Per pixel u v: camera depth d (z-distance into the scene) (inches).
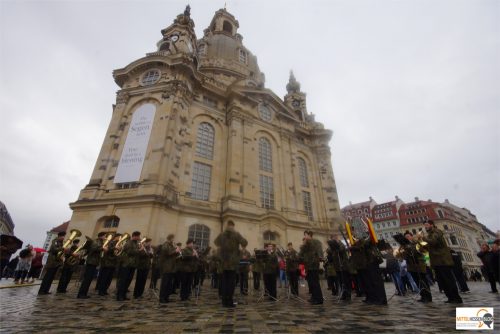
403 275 488.1
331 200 1416.1
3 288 466.6
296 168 1387.8
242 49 1971.0
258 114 1362.0
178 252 379.9
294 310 275.6
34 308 276.4
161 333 172.4
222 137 1197.1
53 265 423.8
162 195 812.6
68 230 791.7
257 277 583.8
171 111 989.2
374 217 2950.3
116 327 191.0
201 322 209.5
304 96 1980.8
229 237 329.7
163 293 350.3
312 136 1603.1
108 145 952.3
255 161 1209.4
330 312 258.5
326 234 1289.4
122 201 799.7
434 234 320.2
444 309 259.4
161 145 910.4
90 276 393.7
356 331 173.2
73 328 187.3
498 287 585.0
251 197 1078.4
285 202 1230.3
